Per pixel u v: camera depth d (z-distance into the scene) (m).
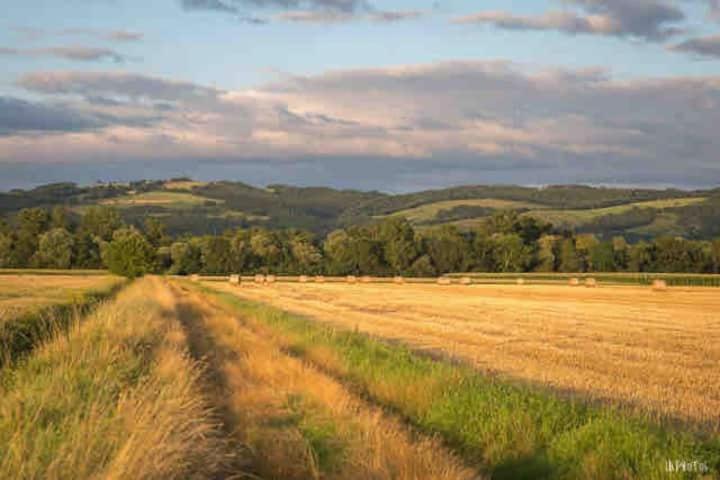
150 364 14.40
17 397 10.05
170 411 9.86
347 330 27.77
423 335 29.03
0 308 28.28
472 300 56.75
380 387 15.19
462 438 11.89
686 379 17.58
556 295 64.62
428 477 9.41
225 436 11.44
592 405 13.38
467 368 18.12
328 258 131.75
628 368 19.45
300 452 10.52
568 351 23.45
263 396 14.05
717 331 30.83
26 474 7.55
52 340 16.95
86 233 137.50
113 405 10.13
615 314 41.66
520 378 17.41
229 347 22.42
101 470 7.73
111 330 17.94
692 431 11.59
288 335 24.58
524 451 10.73
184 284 87.25
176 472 8.28
